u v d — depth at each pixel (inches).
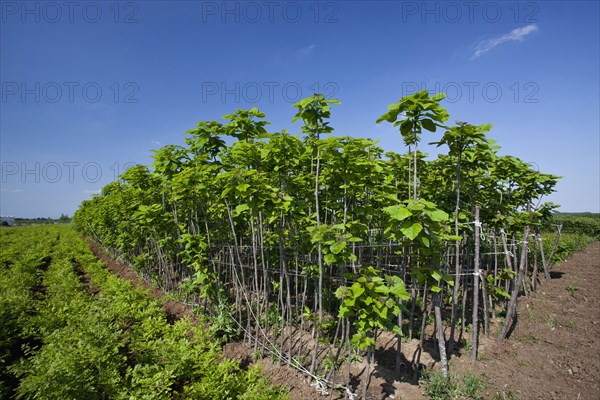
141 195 340.5
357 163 152.2
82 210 834.2
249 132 203.9
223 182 197.8
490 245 270.8
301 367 174.7
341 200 207.9
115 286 278.1
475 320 188.1
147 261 369.7
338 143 143.1
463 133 155.4
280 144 182.9
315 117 160.2
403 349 202.5
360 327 133.0
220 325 214.2
